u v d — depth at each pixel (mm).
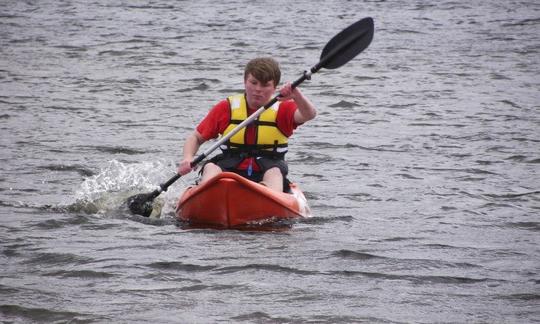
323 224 24156
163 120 41438
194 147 25188
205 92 49438
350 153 34688
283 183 25578
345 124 40906
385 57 63406
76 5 94750
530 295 18141
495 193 28438
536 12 93188
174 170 31594
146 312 16844
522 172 31734
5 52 62250
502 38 74188
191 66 57719
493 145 36438
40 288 18109
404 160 33562
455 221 24766
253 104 25062
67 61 59031
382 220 24766
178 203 24766
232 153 25391
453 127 40406
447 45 69812
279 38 71938
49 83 50812
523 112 44469
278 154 25453
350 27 25578
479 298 17938
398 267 20016
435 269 19922
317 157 33750
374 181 30031
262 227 23734
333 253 20984
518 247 22047
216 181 23500
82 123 40031
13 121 39875
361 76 55250
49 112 42438
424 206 26578
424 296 18016
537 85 52969
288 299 17672
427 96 48844
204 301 17469
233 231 23234
